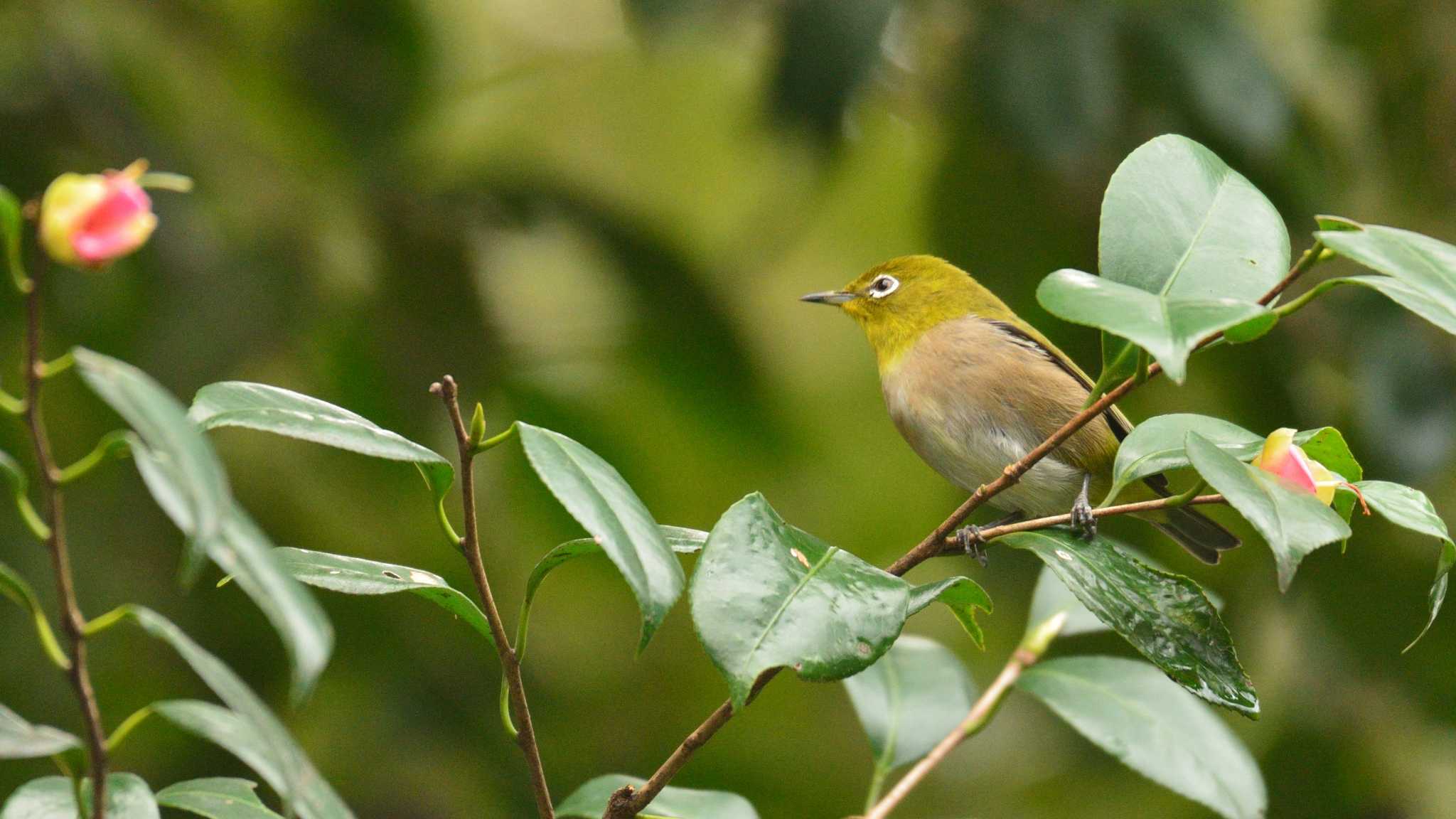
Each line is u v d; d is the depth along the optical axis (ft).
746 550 14.25
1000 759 43.55
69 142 37.42
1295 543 13.44
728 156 52.70
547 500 38.42
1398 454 34.94
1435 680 36.78
